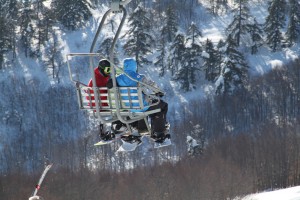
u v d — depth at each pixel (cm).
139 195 13225
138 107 1958
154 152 16838
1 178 14512
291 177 15738
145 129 2169
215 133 18900
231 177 13438
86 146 17525
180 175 13538
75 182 13838
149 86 1977
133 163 16212
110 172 15388
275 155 15775
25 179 14825
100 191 13588
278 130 18025
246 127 19362
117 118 2059
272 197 10806
